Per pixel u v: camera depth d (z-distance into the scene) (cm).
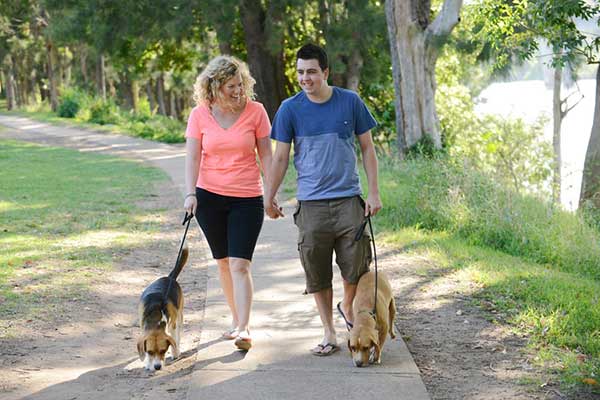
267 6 3762
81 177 2320
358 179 688
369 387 625
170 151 3428
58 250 1201
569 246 1241
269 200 699
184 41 4597
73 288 955
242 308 715
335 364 679
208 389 621
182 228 1456
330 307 715
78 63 7862
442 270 1079
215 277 1030
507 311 862
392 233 1359
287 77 4216
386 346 732
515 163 2883
